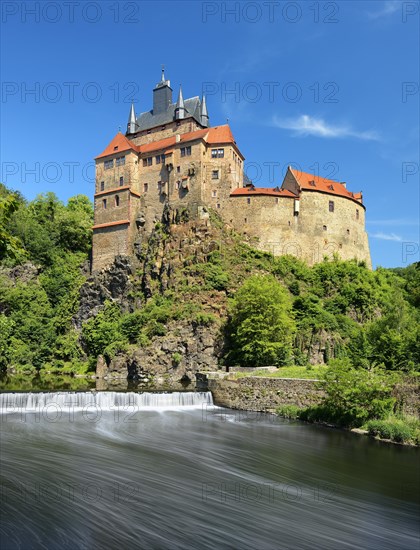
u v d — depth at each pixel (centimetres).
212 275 7269
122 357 6900
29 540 1472
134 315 7300
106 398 3869
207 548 1491
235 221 8538
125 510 1756
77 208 11644
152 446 2725
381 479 2238
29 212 10269
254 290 5844
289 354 5747
